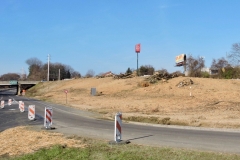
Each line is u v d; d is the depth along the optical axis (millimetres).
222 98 37344
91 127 18391
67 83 91125
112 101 43250
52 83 100188
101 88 63094
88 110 32531
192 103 34844
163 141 12938
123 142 12023
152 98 42781
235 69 63875
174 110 30141
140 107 34312
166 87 49531
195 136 14531
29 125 19141
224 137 14180
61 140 12711
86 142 12297
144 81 57281
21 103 30328
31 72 166625
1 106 36281
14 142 12711
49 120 17344
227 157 9320
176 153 9883
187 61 72375
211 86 47031
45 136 13867
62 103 44562
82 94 60750
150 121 22812
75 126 18891
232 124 19516
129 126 19031
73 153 10070
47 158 9602
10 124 20406
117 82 65812
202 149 10930
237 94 39188
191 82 49594
